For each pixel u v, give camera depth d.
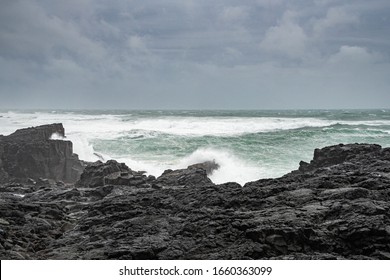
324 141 45.75
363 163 17.03
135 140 45.78
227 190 14.16
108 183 20.48
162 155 39.09
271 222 10.59
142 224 12.01
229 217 11.42
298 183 13.90
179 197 14.52
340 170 15.96
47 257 10.80
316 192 12.65
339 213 10.97
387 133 50.59
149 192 15.99
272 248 9.88
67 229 13.52
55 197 17.91
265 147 41.72
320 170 16.59
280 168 34.00
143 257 10.02
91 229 12.57
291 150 40.72
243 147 41.56
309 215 10.90
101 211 13.96
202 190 14.77
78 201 17.41
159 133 51.22
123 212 13.15
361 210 10.77
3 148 27.03
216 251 10.10
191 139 46.19
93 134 49.97
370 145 20.67
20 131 29.56
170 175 20.92
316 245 9.91
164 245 10.33
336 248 9.84
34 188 20.52
